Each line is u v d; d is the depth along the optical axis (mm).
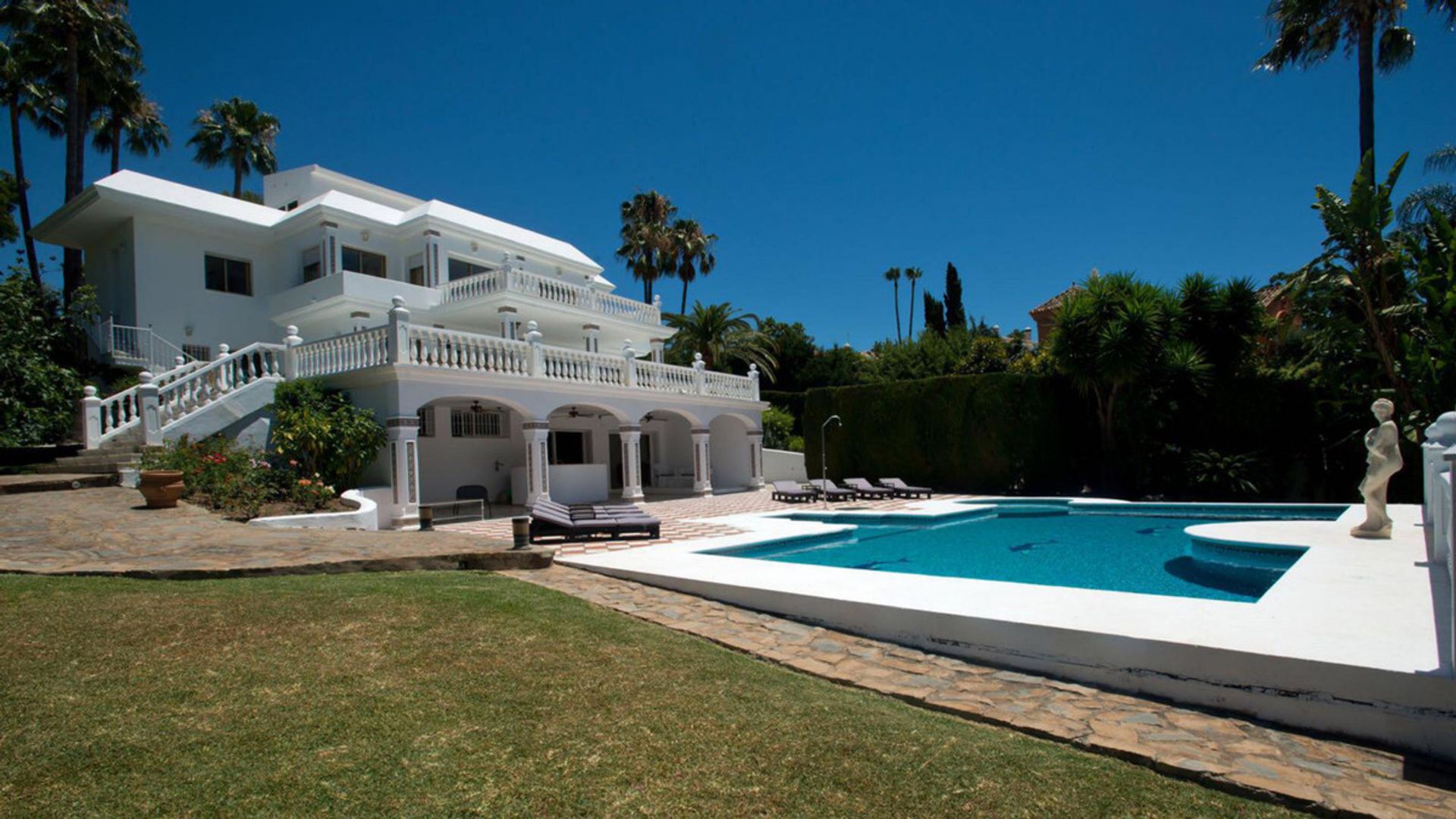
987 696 4805
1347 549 8477
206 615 5391
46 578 6340
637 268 46469
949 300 51750
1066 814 3221
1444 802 3344
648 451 27562
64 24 23750
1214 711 4523
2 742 3357
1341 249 17203
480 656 4961
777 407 36906
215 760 3320
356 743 3562
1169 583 9094
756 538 11969
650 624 6480
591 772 3420
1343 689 4125
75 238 22109
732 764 3578
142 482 10453
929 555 11789
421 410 19406
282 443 13719
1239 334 19859
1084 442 22281
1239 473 18531
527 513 16984
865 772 3551
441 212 24797
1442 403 15516
